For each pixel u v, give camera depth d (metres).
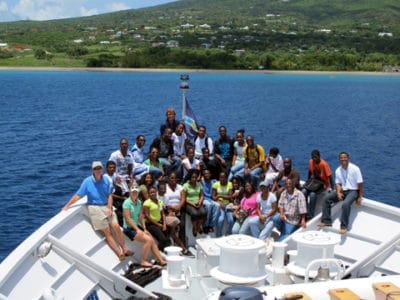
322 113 61.06
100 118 50.47
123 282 8.98
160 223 10.74
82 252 9.37
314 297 5.35
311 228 11.13
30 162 29.25
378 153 35.50
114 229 10.00
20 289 7.71
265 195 11.03
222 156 13.33
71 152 32.59
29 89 90.31
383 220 10.66
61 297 7.64
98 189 10.02
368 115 60.00
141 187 10.73
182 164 12.91
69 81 115.06
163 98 74.50
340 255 10.45
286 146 37.50
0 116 50.91
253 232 11.08
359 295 5.42
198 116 52.25
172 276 9.36
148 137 38.53
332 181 11.70
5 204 20.98
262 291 5.32
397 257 9.71
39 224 18.78
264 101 74.62
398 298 5.13
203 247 9.47
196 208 11.17
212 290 9.11
